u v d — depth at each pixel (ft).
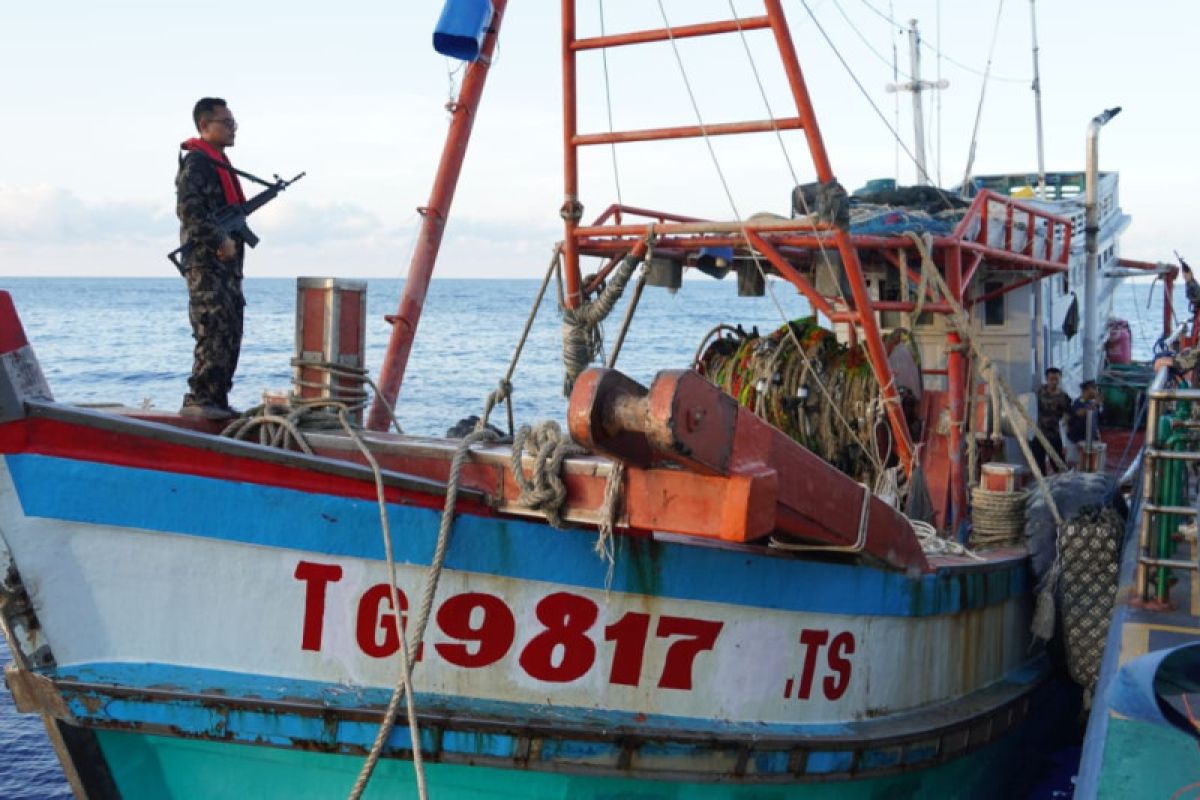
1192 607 21.25
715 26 23.59
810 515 17.47
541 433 16.69
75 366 140.77
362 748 16.28
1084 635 26.23
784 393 30.53
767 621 19.33
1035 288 39.27
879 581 21.07
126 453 14.89
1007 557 26.68
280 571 15.92
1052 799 29.37
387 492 16.29
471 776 17.46
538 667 17.49
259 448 15.52
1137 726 16.65
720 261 32.65
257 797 16.69
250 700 15.60
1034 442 39.32
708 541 18.98
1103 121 44.45
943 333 37.60
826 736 19.94
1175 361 34.50
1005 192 55.31
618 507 16.10
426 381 120.98
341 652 16.38
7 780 32.19
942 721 22.59
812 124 23.25
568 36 26.14
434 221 26.11
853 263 24.32
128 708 15.14
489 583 17.08
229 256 20.01
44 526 14.56
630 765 17.83
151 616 15.33
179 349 169.07
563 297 26.71
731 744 18.56
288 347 170.09
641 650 18.15
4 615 14.44
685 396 14.07
